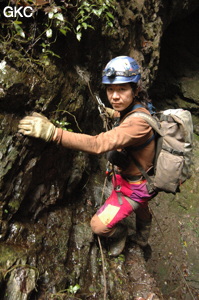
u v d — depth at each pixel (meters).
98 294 1.92
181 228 3.79
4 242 1.56
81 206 2.40
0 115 1.50
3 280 1.37
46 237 1.86
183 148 1.80
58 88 1.79
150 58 3.78
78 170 2.30
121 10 2.79
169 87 5.49
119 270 2.20
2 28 1.46
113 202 2.05
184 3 4.45
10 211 1.60
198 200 4.19
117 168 2.03
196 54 5.92
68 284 1.82
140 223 2.47
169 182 1.81
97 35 2.32
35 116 1.55
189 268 3.38
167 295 3.07
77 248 2.07
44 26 1.62
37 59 1.63
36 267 1.64
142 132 1.64
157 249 3.44
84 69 2.27
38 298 1.58
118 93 1.67
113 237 2.25
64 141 1.48
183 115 1.81
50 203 1.99
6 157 1.51
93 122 2.78
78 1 1.88
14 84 1.47
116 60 1.64
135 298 2.07
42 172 1.84
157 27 3.80
